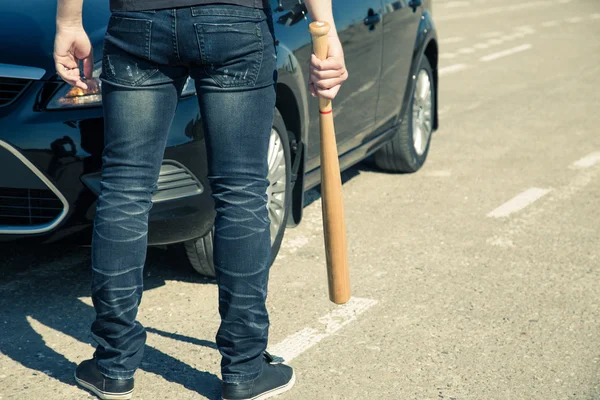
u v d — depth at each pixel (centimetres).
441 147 746
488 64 1203
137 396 335
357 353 375
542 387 349
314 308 420
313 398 337
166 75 296
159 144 304
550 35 1503
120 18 290
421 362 368
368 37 535
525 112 894
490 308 423
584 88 1032
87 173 379
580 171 675
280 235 457
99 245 306
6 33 394
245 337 319
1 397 333
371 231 532
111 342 320
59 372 354
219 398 336
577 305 429
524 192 617
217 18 286
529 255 496
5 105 378
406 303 428
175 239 399
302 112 462
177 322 401
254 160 306
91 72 323
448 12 1833
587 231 539
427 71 660
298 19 461
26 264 462
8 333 387
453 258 489
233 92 296
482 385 349
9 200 389
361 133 549
